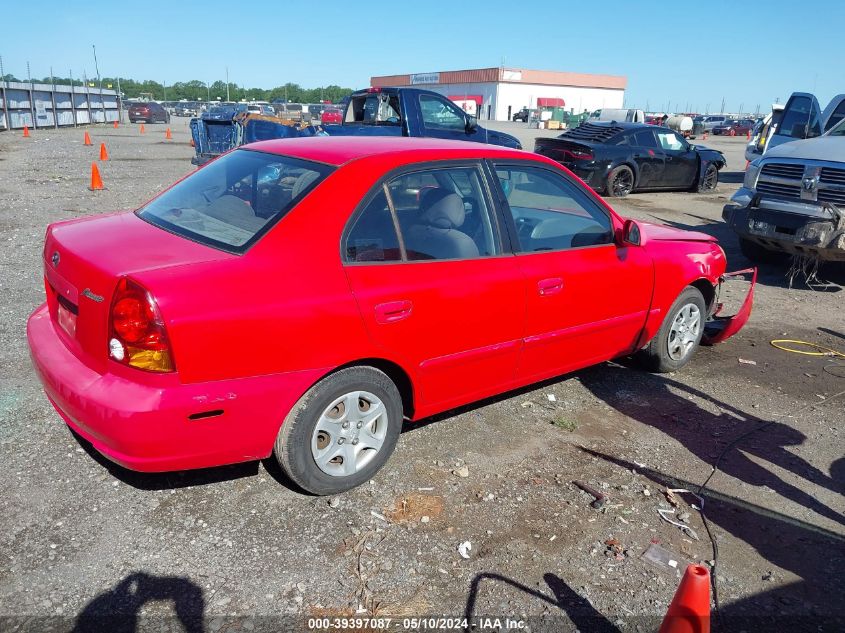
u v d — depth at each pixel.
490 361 3.88
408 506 3.37
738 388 5.14
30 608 2.60
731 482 3.81
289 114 29.94
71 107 42.28
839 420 4.68
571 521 3.34
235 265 2.94
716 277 5.37
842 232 7.46
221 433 2.91
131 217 3.69
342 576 2.87
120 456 2.81
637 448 4.12
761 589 2.97
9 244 8.25
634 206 14.32
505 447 4.02
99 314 2.83
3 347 4.96
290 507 3.30
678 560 3.12
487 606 2.75
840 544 3.32
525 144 30.83
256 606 2.68
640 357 5.28
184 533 3.07
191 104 67.19
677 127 31.66
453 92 93.06
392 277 3.33
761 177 8.23
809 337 6.47
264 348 2.91
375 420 3.45
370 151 3.52
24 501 3.22
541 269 3.97
